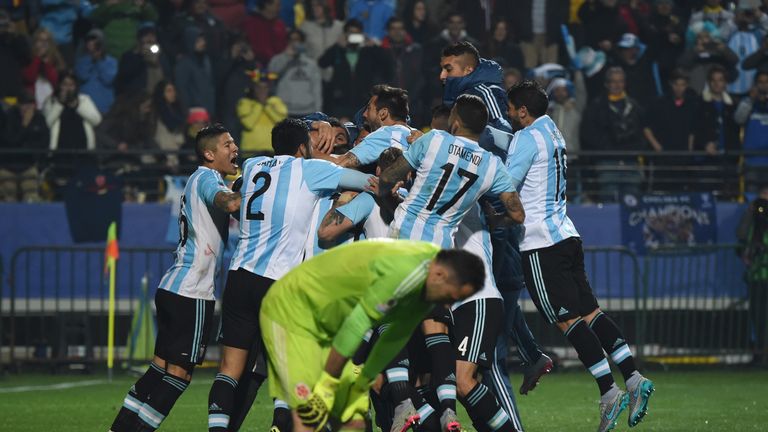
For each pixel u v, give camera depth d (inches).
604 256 2234.3
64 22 2527.1
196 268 1145.4
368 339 1133.7
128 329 2190.0
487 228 1147.3
